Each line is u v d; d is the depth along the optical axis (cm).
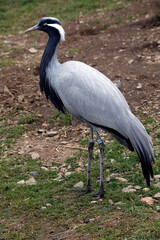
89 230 764
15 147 1191
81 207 862
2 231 803
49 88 1017
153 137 1150
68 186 969
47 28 1012
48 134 1249
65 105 972
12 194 941
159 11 1881
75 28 2034
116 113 898
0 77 1620
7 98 1470
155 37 1739
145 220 771
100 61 1634
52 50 1009
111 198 892
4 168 1074
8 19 2352
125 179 970
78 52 1756
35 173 1042
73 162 1091
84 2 2375
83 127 1280
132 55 1642
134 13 2053
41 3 2508
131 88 1419
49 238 763
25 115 1359
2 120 1352
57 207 869
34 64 1722
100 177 911
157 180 952
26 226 812
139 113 1284
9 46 1978
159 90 1390
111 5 2241
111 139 1190
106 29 1955
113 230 751
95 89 921
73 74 946
